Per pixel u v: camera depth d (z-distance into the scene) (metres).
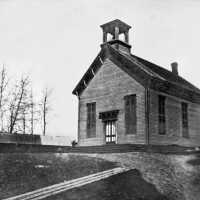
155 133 23.98
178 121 27.34
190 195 14.69
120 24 28.56
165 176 16.16
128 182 14.65
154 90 24.67
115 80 26.47
